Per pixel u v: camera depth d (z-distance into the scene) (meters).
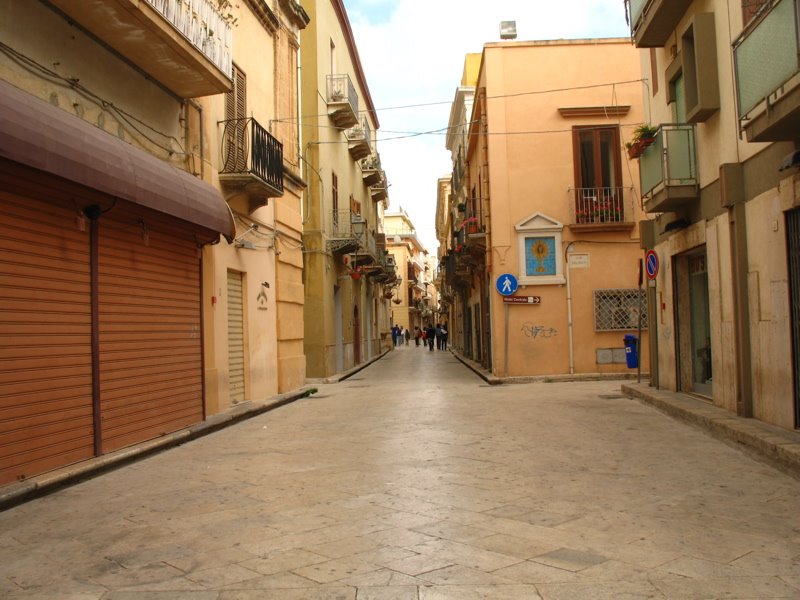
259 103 15.09
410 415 11.82
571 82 20.05
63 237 7.50
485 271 23.03
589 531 4.85
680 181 10.83
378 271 34.72
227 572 4.13
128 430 8.67
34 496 6.36
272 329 15.45
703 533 4.77
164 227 9.91
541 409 12.13
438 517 5.26
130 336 8.84
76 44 8.16
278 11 16.44
